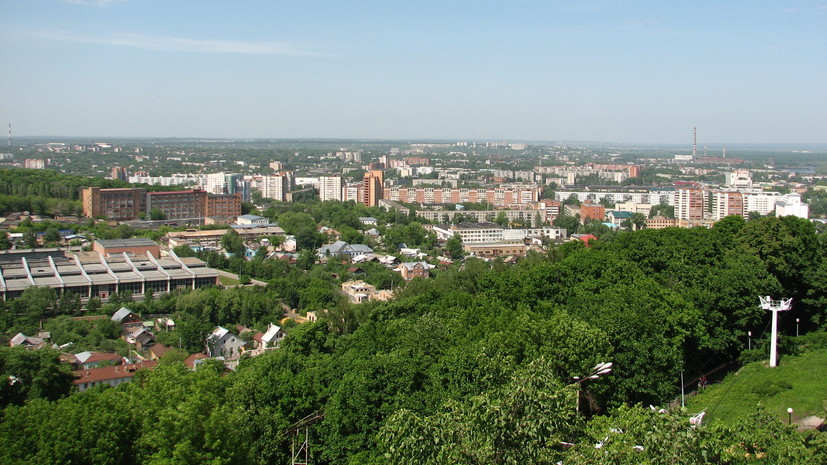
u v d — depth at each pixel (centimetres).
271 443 9612
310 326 13825
